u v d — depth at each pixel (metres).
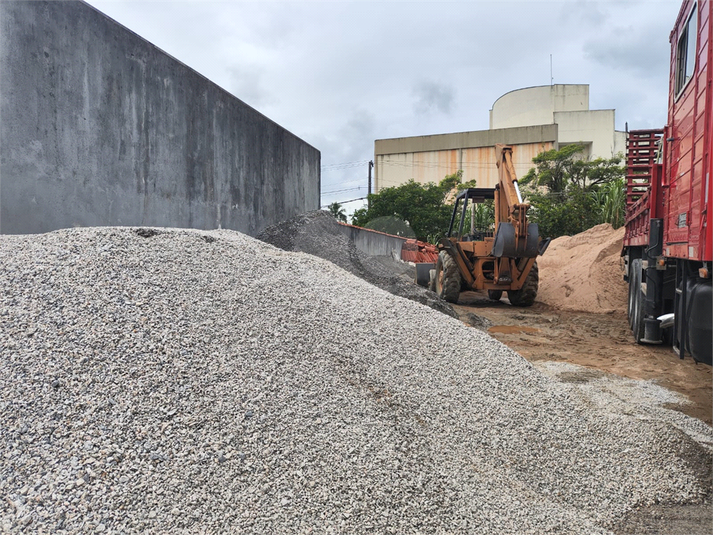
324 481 2.08
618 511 2.55
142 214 5.19
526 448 2.86
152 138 5.32
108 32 4.74
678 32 4.89
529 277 10.23
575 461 2.87
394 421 2.60
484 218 14.67
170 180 5.60
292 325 3.11
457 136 41.84
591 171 27.62
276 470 2.07
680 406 4.02
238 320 2.96
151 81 5.30
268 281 3.60
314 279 4.05
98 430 2.06
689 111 4.25
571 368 5.17
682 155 4.41
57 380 2.24
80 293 2.80
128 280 3.01
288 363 2.72
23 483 1.85
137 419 2.14
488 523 2.11
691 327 3.58
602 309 9.59
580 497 2.61
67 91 4.32
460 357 3.59
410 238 12.61
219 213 6.57
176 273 3.25
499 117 45.69
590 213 23.19
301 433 2.28
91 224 4.57
